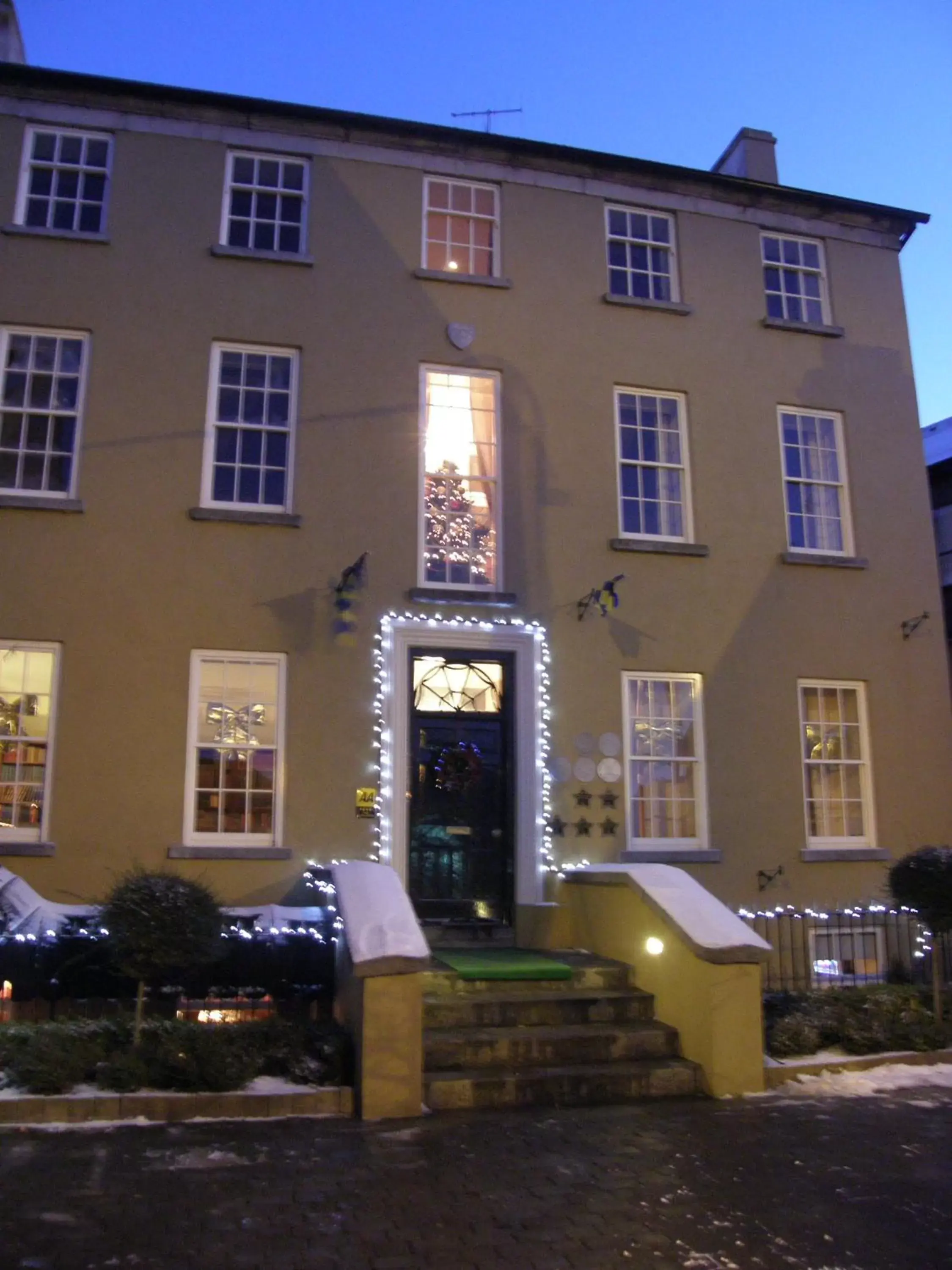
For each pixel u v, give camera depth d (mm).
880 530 13633
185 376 11672
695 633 12578
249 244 12312
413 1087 7457
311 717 11211
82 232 11758
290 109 12391
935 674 13438
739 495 13133
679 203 13766
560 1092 7875
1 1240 5027
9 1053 7492
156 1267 4801
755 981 8320
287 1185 5898
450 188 13062
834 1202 5777
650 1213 5602
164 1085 7395
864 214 14492
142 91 12062
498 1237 5258
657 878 9633
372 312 12305
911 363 14328
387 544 11773
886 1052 9008
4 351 11469
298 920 9719
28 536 10984
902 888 9922
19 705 10789
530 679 11859
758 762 12484
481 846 11633
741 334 13617
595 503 12555
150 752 10836
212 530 11375
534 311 12852
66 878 10445
